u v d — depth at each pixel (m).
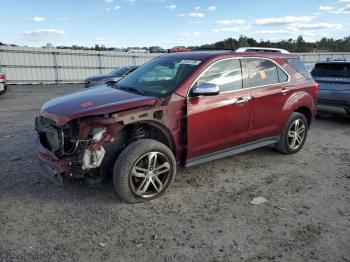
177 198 4.41
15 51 26.59
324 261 3.15
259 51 5.77
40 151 4.38
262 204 4.27
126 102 4.16
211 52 5.24
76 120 3.98
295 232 3.63
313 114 6.52
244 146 5.43
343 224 3.81
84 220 3.83
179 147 4.59
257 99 5.33
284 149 6.12
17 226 3.69
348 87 8.77
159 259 3.15
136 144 4.14
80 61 30.00
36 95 18.12
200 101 4.62
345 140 7.49
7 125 8.90
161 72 5.05
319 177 5.21
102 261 3.12
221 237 3.52
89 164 3.92
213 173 5.29
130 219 3.86
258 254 3.24
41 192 4.51
